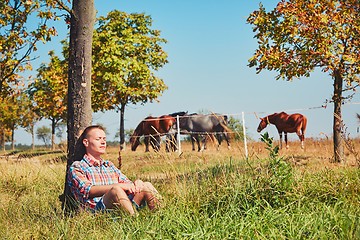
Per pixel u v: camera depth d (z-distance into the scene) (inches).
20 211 265.0
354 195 226.7
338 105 580.1
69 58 284.5
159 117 973.2
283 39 595.2
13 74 641.0
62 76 1530.5
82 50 281.4
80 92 280.7
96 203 236.8
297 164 296.0
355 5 572.1
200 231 179.8
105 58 1286.9
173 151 300.7
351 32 574.9
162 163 292.8
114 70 1290.6
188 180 256.7
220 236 177.0
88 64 282.8
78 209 247.8
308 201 217.0
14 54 593.9
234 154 307.9
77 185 239.6
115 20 1344.7
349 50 586.9
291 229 179.2
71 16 283.4
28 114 1924.2
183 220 195.3
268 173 237.1
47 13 506.0
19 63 601.9
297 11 576.7
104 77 1278.3
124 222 205.9
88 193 235.3
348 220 177.2
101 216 216.4
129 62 1304.1
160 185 272.8
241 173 250.5
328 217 191.3
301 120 894.4
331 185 239.1
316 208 207.6
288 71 589.9
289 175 231.5
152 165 300.8
